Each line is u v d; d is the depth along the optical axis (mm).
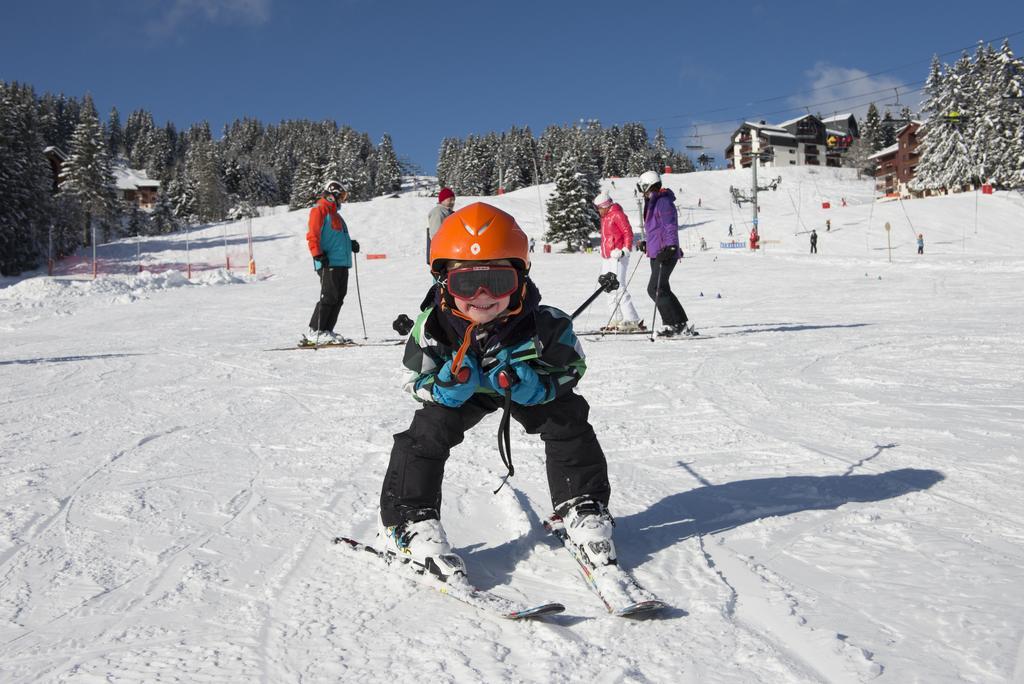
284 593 2064
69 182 57906
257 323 13016
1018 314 9578
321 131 175625
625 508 2701
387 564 2217
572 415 2244
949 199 52094
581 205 50906
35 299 18797
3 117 42906
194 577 2186
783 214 55219
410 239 51500
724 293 16938
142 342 9883
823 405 4293
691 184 81562
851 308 12148
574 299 16422
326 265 8477
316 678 1595
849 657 1552
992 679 1444
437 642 1741
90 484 3189
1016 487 2682
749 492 2793
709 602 1873
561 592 2041
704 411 4266
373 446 3756
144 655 1725
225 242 50094
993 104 55875
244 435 4098
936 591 1859
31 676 1645
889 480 2832
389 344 8484
